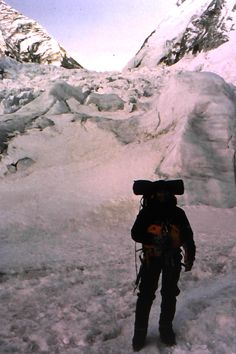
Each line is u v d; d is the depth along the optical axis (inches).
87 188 458.6
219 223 401.1
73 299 234.7
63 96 629.6
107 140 531.5
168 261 173.6
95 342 189.6
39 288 250.7
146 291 177.6
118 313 216.5
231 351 166.9
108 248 334.6
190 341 180.1
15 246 340.8
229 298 212.4
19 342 187.9
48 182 479.8
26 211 413.1
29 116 581.3
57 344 187.3
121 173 478.3
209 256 307.9
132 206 428.5
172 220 177.6
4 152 531.2
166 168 467.2
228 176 463.5
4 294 243.0
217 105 508.1
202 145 477.7
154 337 186.1
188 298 225.1
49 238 362.9
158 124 536.1
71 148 532.4
